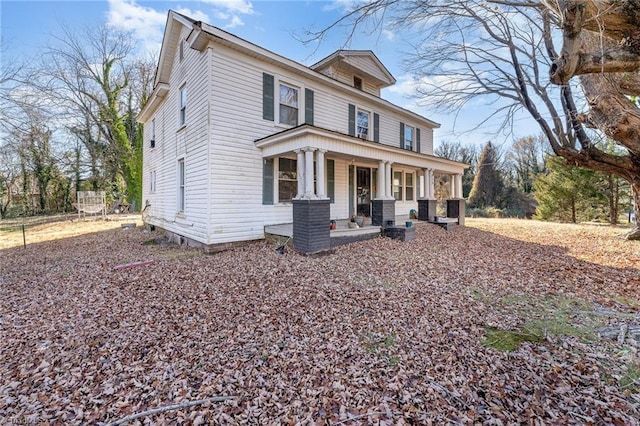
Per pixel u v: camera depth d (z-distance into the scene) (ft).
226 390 8.48
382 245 26.71
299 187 24.64
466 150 114.83
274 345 10.75
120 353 10.49
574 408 7.33
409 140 48.62
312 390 8.38
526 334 11.07
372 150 30.01
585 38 13.52
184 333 11.78
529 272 19.08
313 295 15.24
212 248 25.49
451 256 23.39
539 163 96.48
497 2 17.21
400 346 10.47
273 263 21.35
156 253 26.78
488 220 57.26
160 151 39.34
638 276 17.76
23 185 79.87
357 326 12.00
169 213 35.65
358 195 39.27
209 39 24.98
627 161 25.22
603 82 18.25
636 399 7.57
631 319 11.89
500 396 7.84
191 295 15.71
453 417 7.18
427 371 9.02
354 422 7.17
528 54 25.49
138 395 8.38
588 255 23.90
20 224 55.67
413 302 14.25
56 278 19.52
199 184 26.91
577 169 54.60
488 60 26.21
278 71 29.96
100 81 72.69
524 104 26.91
